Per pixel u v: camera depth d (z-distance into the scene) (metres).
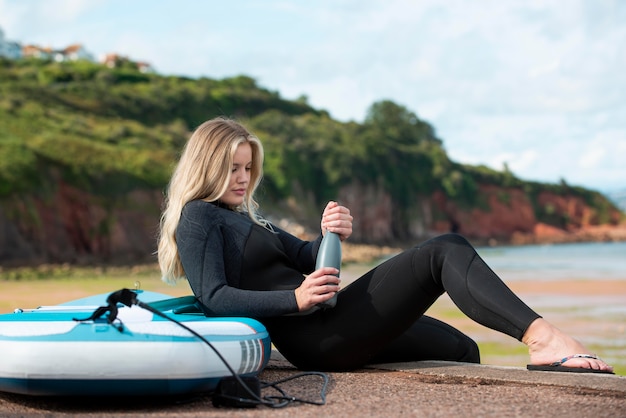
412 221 82.88
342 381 2.54
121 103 70.69
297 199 69.12
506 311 2.44
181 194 2.63
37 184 42.62
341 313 2.58
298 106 95.00
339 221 2.65
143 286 27.42
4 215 39.84
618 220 104.62
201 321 2.28
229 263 2.59
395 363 2.88
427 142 96.94
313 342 2.61
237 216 2.64
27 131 50.16
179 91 80.00
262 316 2.48
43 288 27.86
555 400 2.16
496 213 93.69
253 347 2.30
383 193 79.31
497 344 12.17
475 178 95.19
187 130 71.38
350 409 2.08
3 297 23.56
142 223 46.25
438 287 2.57
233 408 2.12
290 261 2.76
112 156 48.97
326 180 74.19
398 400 2.21
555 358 2.49
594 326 16.20
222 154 2.61
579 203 103.31
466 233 89.06
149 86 78.38
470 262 2.49
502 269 44.03
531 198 98.81
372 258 55.31
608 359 11.17
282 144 71.75
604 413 1.99
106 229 44.41
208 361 2.14
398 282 2.53
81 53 114.94
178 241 2.58
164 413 2.07
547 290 27.70
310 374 2.54
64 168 45.09
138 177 48.16
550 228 97.31
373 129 92.00
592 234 99.06
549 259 58.03
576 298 24.12
